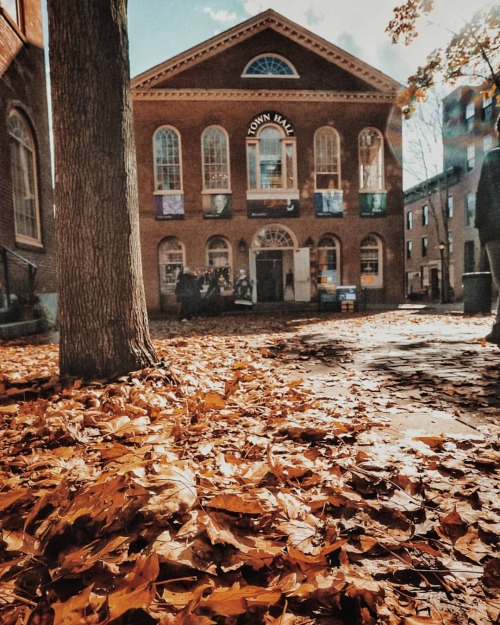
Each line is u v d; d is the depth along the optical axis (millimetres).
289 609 1150
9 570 1328
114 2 4020
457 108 29719
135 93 19734
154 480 1665
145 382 3889
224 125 20391
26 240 11445
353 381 4098
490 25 9562
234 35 20203
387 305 20281
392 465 2070
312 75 20812
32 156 12094
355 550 1423
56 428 2686
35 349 7016
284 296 22703
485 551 1405
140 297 4301
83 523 1513
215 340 7969
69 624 1039
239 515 1547
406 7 9875
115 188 4066
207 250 20766
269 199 20656
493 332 6363
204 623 1023
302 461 2119
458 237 30750
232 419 2943
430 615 1149
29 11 11992
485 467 2045
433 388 3697
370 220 21156
